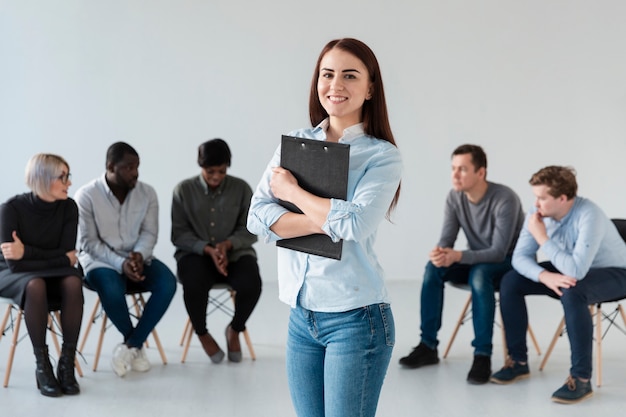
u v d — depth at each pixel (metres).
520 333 3.99
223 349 4.51
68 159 6.09
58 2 5.99
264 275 6.39
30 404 3.60
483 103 6.26
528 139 6.28
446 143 6.30
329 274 2.01
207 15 6.12
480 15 6.20
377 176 1.99
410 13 6.19
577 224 3.82
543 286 3.99
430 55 6.23
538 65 6.23
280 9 6.15
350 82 2.03
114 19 6.05
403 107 6.27
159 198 6.20
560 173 3.82
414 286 6.18
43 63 6.02
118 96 6.10
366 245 2.04
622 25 6.16
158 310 4.12
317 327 2.03
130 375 4.05
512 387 3.88
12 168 6.05
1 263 3.88
